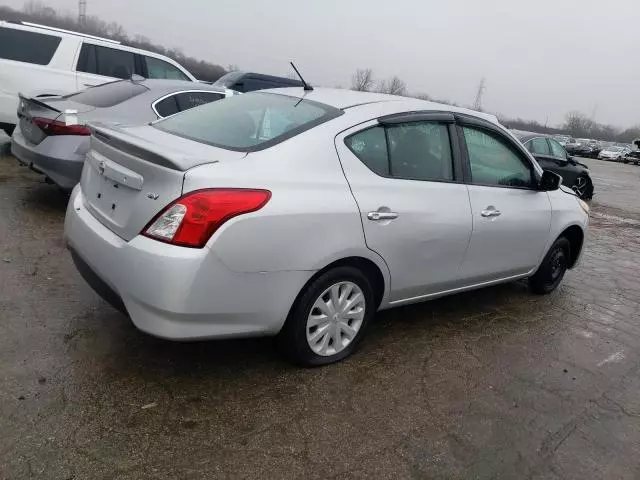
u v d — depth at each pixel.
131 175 2.65
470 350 3.69
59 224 5.12
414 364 3.38
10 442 2.27
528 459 2.62
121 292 2.59
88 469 2.19
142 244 2.49
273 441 2.50
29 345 3.00
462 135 3.78
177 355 3.10
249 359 3.16
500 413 2.98
